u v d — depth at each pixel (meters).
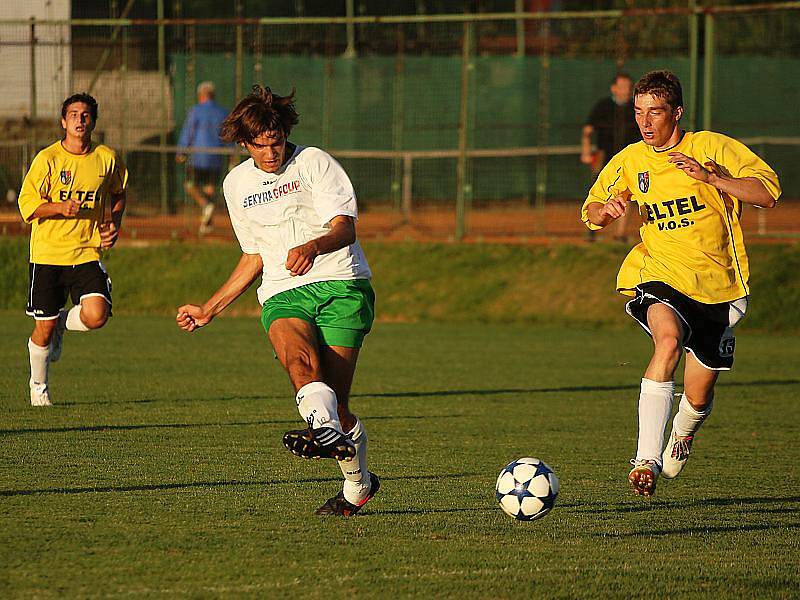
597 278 56.31
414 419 29.98
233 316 57.72
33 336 30.61
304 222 18.14
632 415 31.39
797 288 53.97
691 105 59.00
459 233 61.88
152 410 30.19
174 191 67.75
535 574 15.58
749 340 50.34
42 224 30.45
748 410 32.78
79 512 18.64
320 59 80.12
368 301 18.27
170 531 17.52
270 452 24.50
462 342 48.44
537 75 80.75
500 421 29.94
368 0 85.81
